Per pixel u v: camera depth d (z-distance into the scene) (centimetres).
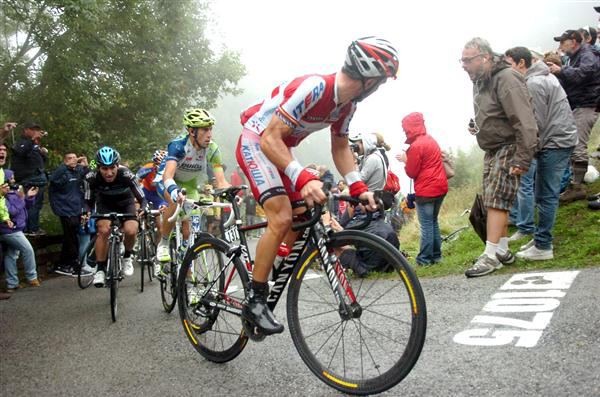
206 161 405
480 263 383
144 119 1102
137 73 1041
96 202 472
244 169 230
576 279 326
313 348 260
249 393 222
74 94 898
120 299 487
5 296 531
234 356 256
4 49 902
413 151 457
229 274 263
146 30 1030
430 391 198
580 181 504
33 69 936
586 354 210
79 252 691
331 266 214
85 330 371
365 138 491
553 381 190
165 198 381
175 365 272
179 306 300
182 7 1090
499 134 368
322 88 202
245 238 260
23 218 590
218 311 267
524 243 442
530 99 359
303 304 318
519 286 335
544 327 250
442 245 564
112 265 399
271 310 240
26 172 658
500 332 253
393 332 264
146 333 346
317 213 200
